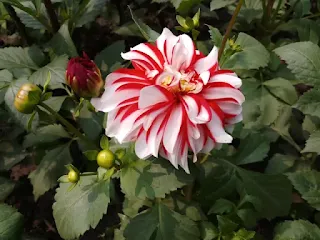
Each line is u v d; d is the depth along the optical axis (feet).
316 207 1.02
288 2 1.49
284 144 1.28
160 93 0.73
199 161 1.07
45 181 1.18
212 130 0.76
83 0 1.27
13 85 1.09
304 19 1.38
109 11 1.53
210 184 1.12
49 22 1.36
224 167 1.14
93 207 0.98
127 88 0.76
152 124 0.75
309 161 1.22
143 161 0.92
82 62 0.90
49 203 1.36
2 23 1.52
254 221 1.04
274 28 1.42
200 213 1.07
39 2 1.17
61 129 1.22
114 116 0.78
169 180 0.91
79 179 0.91
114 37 1.55
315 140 1.02
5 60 1.22
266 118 1.22
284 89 1.24
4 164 1.28
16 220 1.05
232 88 0.76
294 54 1.05
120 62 1.31
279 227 1.03
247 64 1.13
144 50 0.82
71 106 1.26
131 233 1.01
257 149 1.16
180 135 0.75
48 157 1.20
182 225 1.01
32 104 0.88
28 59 1.25
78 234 0.97
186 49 0.79
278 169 1.20
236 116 0.81
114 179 1.23
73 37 1.52
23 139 1.30
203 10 1.51
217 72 0.79
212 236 1.02
